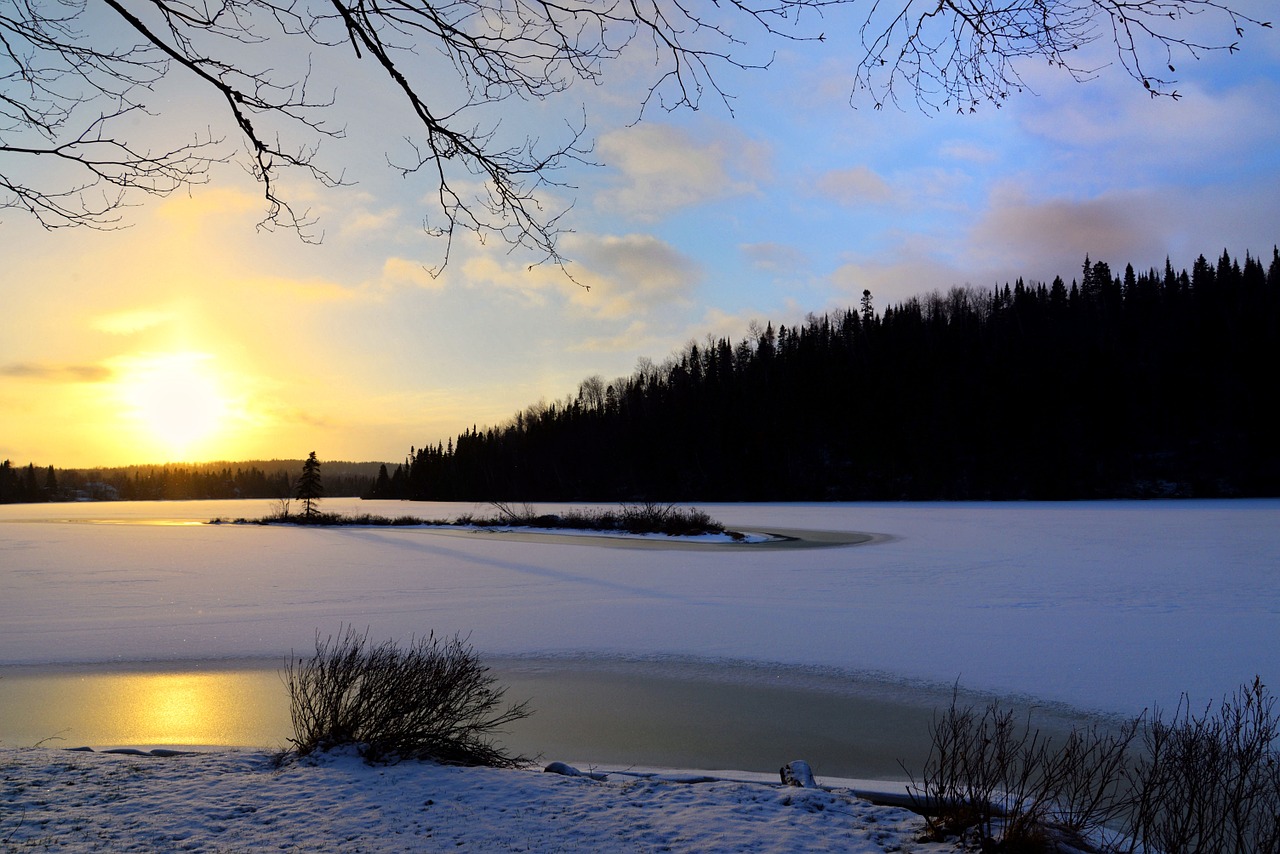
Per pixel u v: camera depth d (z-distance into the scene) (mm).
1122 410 75062
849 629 11945
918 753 6656
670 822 3934
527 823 3873
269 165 3719
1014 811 3930
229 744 6883
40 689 8766
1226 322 78625
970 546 26281
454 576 19609
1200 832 3789
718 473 84188
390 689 5465
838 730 7305
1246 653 9883
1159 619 12234
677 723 7543
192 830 3682
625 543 31703
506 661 10133
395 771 4773
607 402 108750
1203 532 30609
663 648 10820
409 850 3488
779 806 4281
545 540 34031
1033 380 79062
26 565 22953
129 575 20125
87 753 5293
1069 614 12820
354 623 12734
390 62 3438
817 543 29500
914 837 3848
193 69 3398
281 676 9258
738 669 9641
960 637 11195
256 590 17016
